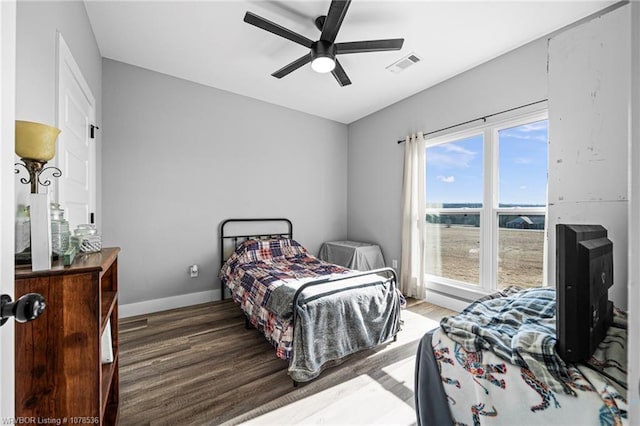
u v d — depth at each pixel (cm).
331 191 432
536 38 229
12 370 54
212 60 270
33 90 115
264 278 237
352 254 363
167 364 194
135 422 142
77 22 178
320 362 180
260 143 362
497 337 89
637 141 41
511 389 81
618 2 187
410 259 337
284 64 276
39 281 81
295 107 385
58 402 82
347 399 160
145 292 288
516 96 244
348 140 451
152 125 290
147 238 289
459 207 304
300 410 151
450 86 299
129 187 278
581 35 147
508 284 261
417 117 337
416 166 334
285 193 385
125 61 272
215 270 331
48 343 82
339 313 193
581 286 75
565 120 153
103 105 264
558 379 74
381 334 214
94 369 86
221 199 334
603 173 140
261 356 206
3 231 51
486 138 270
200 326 257
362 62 266
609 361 77
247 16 171
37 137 90
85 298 85
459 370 93
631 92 42
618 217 135
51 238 90
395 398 161
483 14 201
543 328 91
